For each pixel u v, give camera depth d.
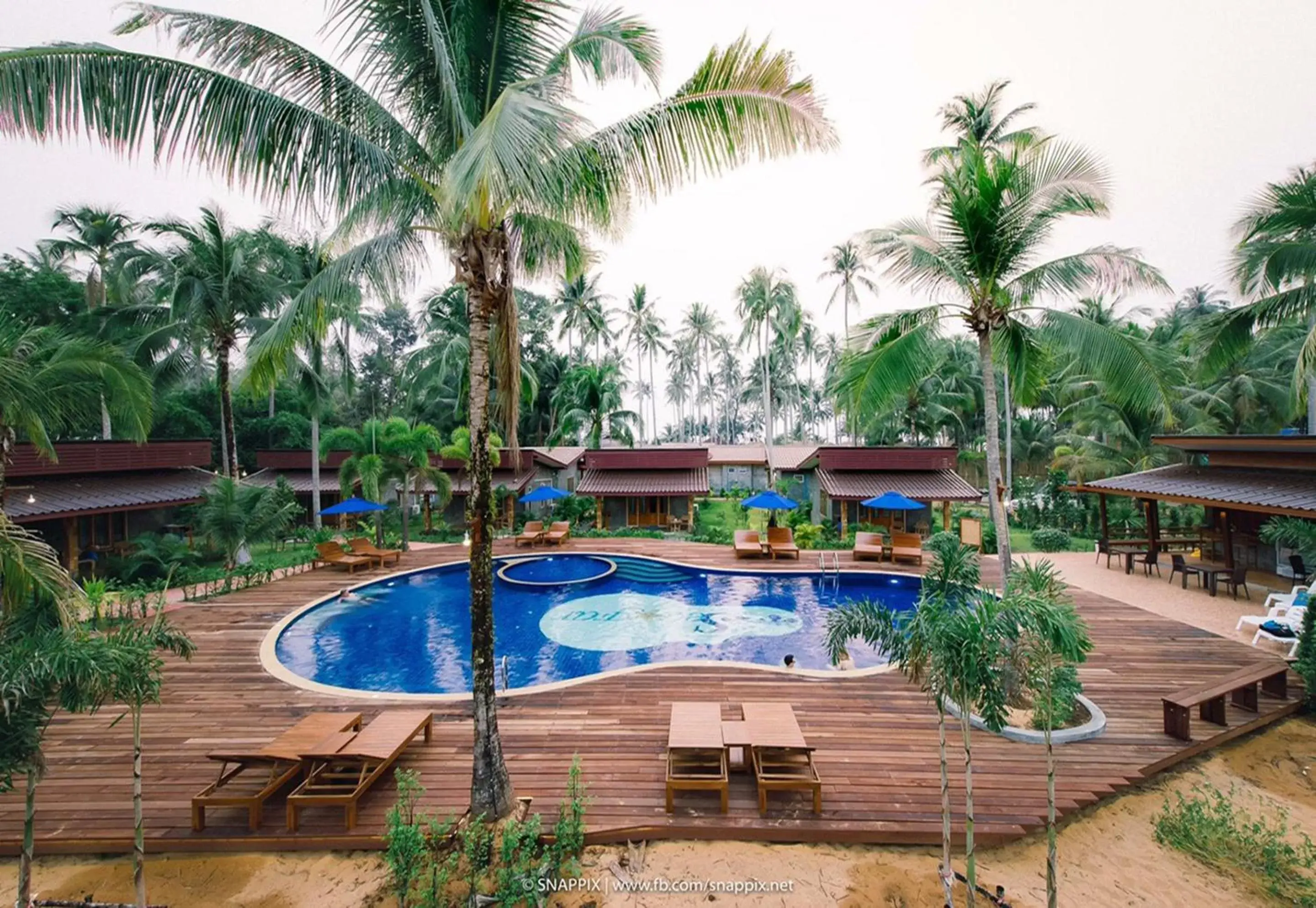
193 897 5.52
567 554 21.97
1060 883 5.66
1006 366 12.23
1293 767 7.72
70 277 30.77
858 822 6.21
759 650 13.50
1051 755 5.02
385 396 53.81
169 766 7.57
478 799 6.21
